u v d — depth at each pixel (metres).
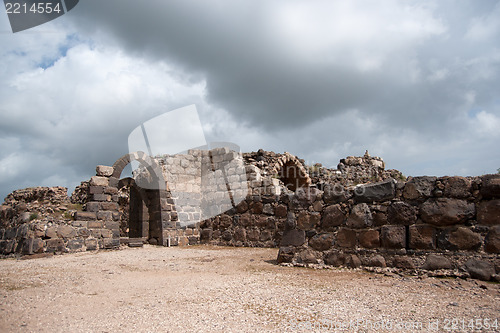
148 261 10.48
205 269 8.65
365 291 5.74
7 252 14.34
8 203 19.72
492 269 6.09
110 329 4.11
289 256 8.55
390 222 7.28
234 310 4.85
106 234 14.96
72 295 5.80
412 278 6.49
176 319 4.47
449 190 6.73
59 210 15.61
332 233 8.05
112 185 15.57
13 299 5.47
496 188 6.27
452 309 4.67
